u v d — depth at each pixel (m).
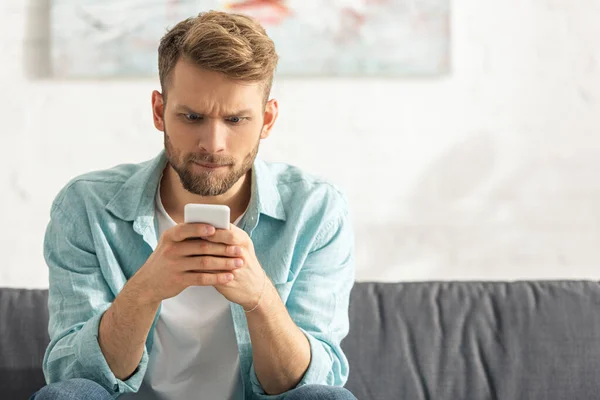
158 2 3.33
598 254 3.53
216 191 1.92
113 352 1.91
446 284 2.45
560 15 3.47
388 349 2.32
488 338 2.35
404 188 3.46
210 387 2.10
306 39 3.36
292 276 2.13
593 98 3.49
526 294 2.42
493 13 3.45
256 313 1.90
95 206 2.12
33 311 2.36
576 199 3.51
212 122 1.87
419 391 2.28
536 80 3.47
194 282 1.82
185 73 1.85
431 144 3.46
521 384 2.29
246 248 1.82
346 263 2.20
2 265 3.44
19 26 3.37
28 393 2.28
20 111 3.40
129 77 3.39
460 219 3.48
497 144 3.47
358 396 2.27
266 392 2.00
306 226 2.16
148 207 2.10
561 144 3.49
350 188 3.46
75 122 3.41
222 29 1.85
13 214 3.43
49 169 3.42
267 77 1.91
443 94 3.45
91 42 3.34
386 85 3.43
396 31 3.38
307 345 1.97
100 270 2.09
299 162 3.44
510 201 3.49
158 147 3.42
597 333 2.35
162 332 2.10
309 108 3.43
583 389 2.30
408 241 3.48
